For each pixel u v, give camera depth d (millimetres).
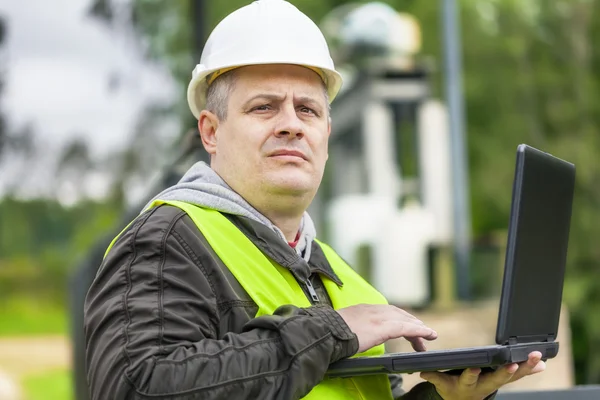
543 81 20312
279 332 2629
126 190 33062
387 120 11812
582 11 19969
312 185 3055
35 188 34969
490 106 20906
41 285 36500
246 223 2979
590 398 3625
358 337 2732
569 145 18578
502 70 20812
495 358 2625
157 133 30422
